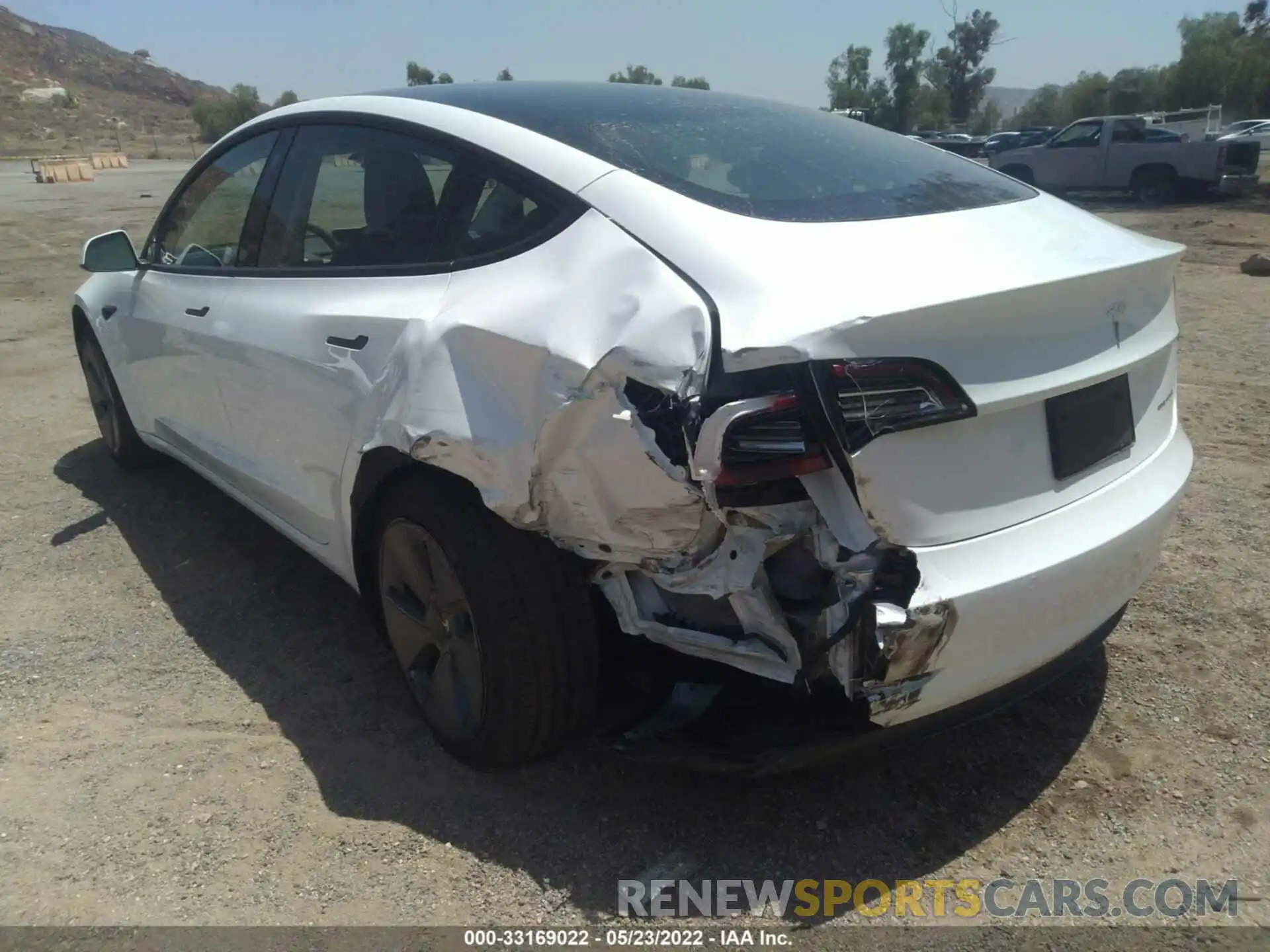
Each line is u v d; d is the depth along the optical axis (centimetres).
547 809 257
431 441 234
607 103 297
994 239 236
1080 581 222
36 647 338
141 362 417
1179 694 299
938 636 198
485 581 238
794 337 189
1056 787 263
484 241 256
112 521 443
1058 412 223
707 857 241
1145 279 245
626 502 209
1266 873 234
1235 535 400
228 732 291
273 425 319
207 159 395
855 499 196
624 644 244
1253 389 595
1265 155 3222
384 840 247
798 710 218
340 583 383
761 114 309
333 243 307
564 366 211
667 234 221
